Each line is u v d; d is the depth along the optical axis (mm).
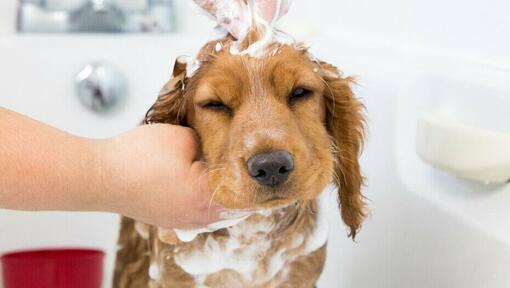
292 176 814
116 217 1507
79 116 1500
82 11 1775
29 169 785
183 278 1045
